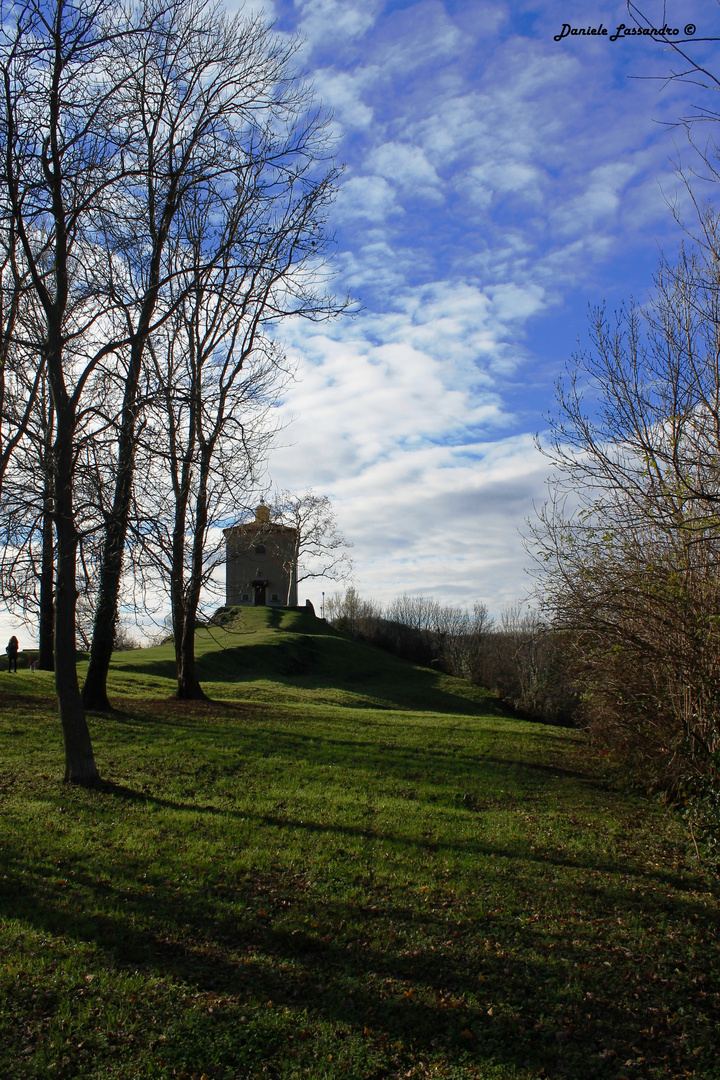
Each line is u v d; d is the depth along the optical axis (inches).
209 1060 206.7
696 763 482.0
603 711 631.2
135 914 295.0
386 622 3270.2
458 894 341.1
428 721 994.7
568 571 554.3
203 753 629.0
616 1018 239.9
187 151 527.5
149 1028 218.8
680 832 474.9
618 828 483.5
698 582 450.6
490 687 2290.8
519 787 602.2
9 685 932.0
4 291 464.4
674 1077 209.2
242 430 540.7
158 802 469.7
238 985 249.3
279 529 1067.3
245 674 1788.9
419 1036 227.0
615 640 528.7
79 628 605.9
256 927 294.4
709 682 458.6
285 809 480.7
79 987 237.0
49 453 480.4
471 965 272.1
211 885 333.7
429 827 455.5
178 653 1013.8
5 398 526.0
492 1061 214.5
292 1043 217.8
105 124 488.4
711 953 286.0
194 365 754.2
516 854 409.1
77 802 446.9
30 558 454.9
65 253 476.4
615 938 298.4
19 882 315.0
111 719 743.1
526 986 257.9
